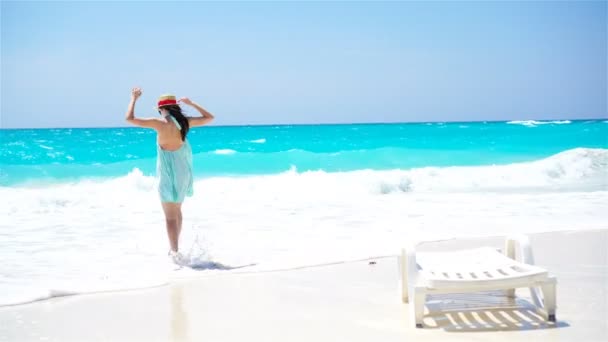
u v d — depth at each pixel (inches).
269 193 522.0
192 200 481.7
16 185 592.7
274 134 1406.3
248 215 403.2
